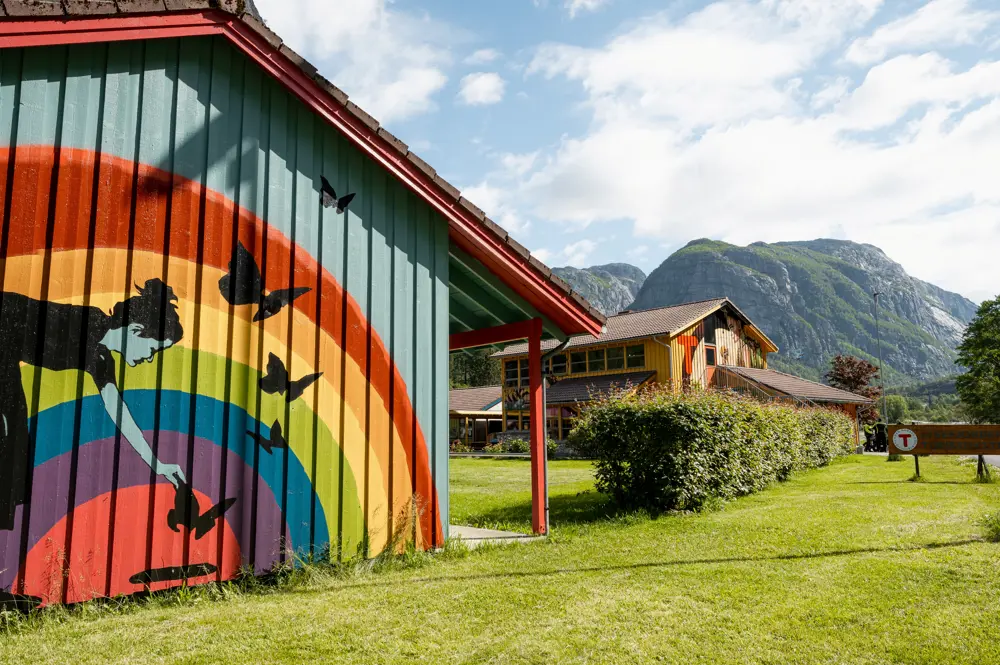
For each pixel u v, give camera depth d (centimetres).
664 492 984
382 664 383
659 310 3512
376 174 682
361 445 634
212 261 546
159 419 503
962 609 457
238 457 545
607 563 633
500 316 915
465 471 2044
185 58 550
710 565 613
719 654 391
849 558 620
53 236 467
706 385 3116
